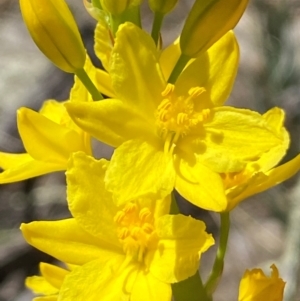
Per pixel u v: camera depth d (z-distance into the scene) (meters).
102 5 0.07
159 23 0.07
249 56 0.23
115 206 0.07
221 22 0.07
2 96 0.23
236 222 0.21
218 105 0.07
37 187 0.22
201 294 0.07
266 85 0.21
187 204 0.21
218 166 0.06
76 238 0.07
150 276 0.07
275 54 0.21
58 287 0.08
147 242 0.07
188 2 0.26
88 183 0.07
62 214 0.21
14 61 0.24
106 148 0.21
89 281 0.07
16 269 0.20
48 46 0.07
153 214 0.07
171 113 0.07
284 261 0.17
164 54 0.08
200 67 0.07
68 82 0.23
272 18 0.21
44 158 0.08
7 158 0.08
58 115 0.09
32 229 0.07
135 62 0.06
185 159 0.07
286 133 0.08
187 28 0.07
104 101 0.06
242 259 0.20
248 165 0.08
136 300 0.06
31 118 0.07
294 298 0.16
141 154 0.06
